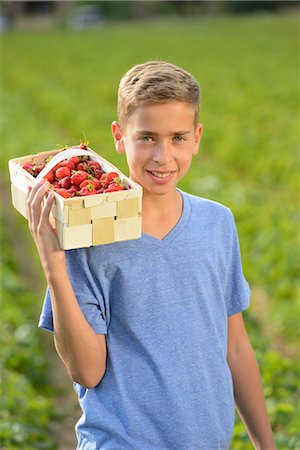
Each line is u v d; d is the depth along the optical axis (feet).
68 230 9.96
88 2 341.82
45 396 29.14
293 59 153.28
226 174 61.16
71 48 214.07
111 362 11.01
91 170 11.19
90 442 11.00
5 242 47.14
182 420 10.98
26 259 47.50
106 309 10.98
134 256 10.92
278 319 33.99
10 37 274.77
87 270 10.78
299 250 39.65
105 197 10.00
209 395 11.20
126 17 337.93
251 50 175.42
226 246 11.84
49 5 351.25
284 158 61.87
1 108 108.27
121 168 62.28
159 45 201.57
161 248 11.05
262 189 58.75
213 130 77.46
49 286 10.36
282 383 26.27
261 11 320.70
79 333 10.44
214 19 303.27
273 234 42.06
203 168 61.16
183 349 11.07
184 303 11.16
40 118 104.42
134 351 11.03
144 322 11.00
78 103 107.86
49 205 10.10
